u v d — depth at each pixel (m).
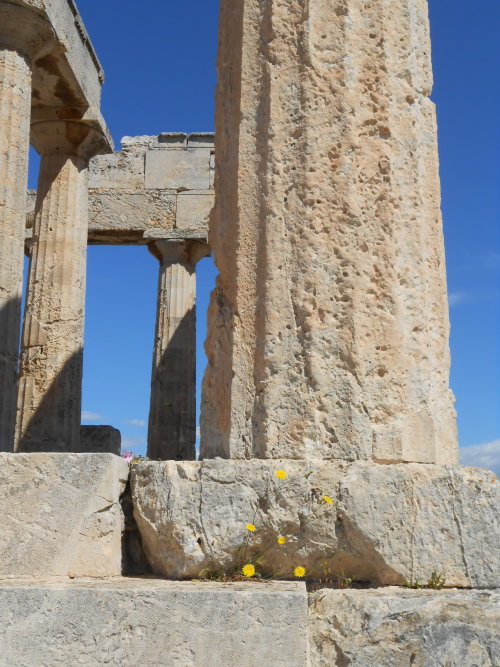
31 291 11.77
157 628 3.30
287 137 4.50
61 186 12.04
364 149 4.46
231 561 3.86
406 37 4.73
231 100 4.84
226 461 3.94
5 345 8.58
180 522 3.87
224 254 4.61
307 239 4.32
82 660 3.29
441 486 3.82
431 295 4.57
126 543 4.09
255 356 4.32
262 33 4.73
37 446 11.13
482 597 3.45
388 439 4.11
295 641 3.25
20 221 9.05
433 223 4.68
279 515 3.86
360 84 4.53
